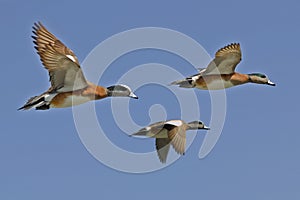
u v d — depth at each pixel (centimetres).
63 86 1997
